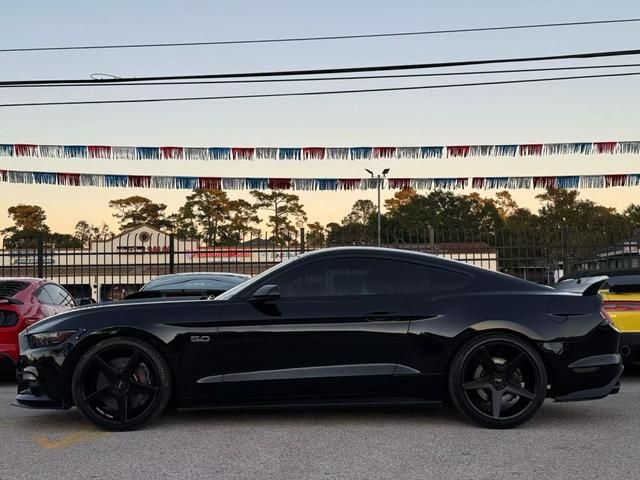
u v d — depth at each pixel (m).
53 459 4.74
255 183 16.50
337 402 5.62
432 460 4.62
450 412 6.30
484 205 51.25
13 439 5.41
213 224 50.84
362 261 5.84
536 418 6.06
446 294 5.74
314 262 5.83
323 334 5.60
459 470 4.38
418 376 5.59
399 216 49.97
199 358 5.59
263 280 5.80
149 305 5.75
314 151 16.00
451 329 5.60
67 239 16.97
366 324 5.62
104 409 5.66
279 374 5.58
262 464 4.55
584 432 5.48
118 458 4.75
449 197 50.38
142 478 4.25
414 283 5.79
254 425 5.80
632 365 10.35
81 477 4.29
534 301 5.71
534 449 4.91
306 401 5.61
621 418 6.06
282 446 5.05
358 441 5.20
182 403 5.61
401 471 4.36
